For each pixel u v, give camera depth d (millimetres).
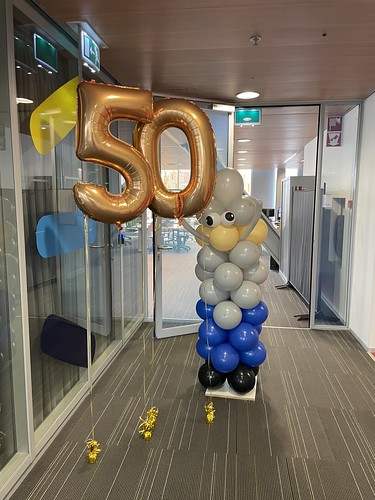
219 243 2574
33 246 2277
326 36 2381
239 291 2699
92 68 2580
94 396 2906
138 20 2180
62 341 2588
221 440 2367
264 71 3064
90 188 1740
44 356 2447
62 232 2621
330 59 2783
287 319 4867
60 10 2064
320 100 4039
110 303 3711
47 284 2453
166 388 3025
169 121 1870
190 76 3193
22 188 2123
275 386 3051
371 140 3799
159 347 3887
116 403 2807
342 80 3312
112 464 2160
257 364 2855
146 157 1850
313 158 6453
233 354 2754
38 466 2146
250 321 2820
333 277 4508
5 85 1873
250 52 2654
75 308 2875
